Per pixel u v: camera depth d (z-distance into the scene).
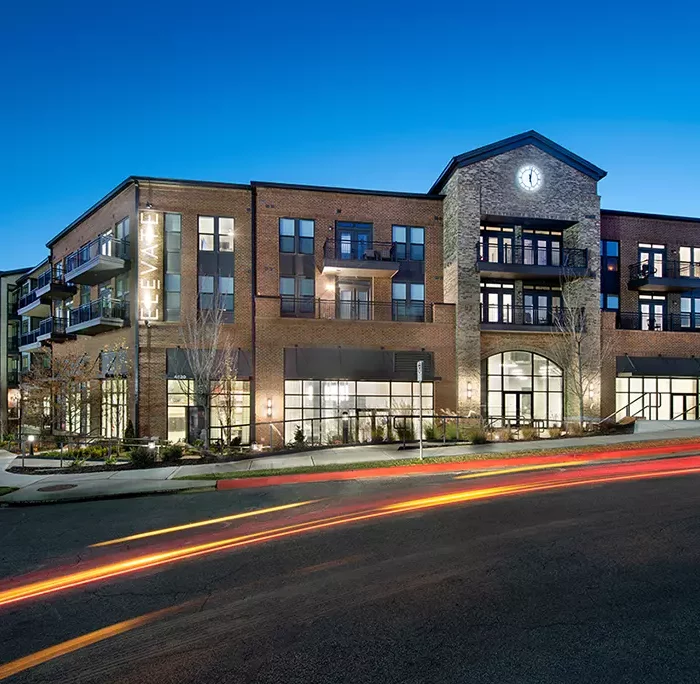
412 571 6.21
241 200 23.27
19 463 16.31
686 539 7.18
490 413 24.34
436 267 25.06
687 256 28.00
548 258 26.11
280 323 22.08
